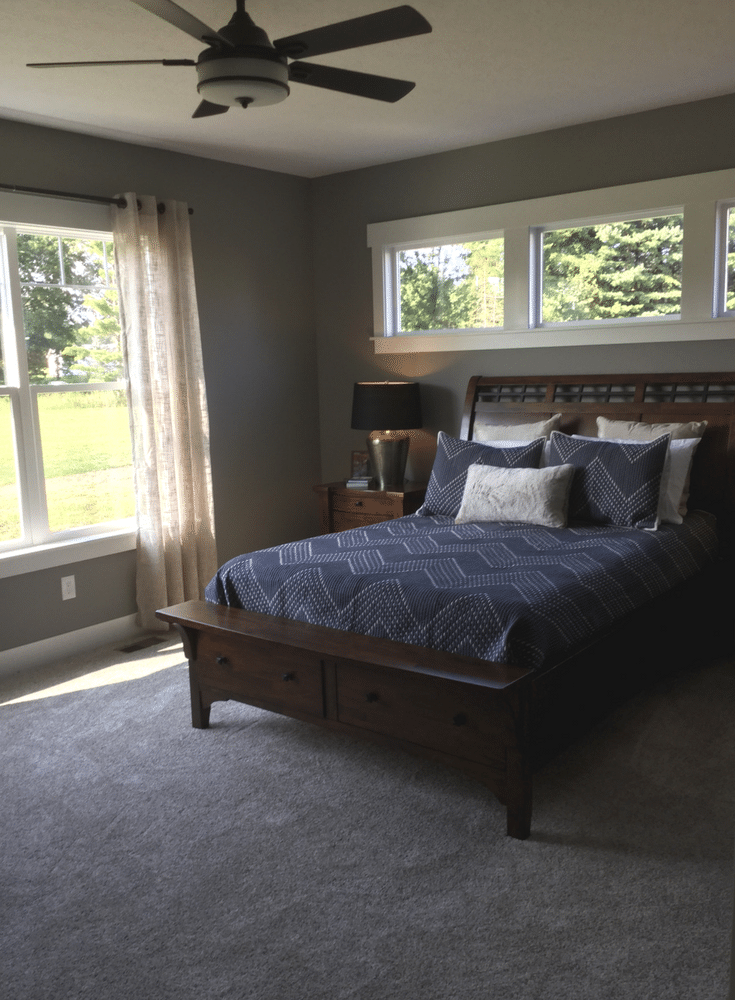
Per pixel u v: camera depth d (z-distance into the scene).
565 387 4.73
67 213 4.16
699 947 2.00
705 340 4.27
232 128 4.27
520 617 2.61
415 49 3.22
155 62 2.39
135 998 1.90
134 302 4.37
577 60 3.38
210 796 2.80
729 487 4.11
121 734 3.32
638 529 3.78
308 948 2.04
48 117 3.96
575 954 1.99
